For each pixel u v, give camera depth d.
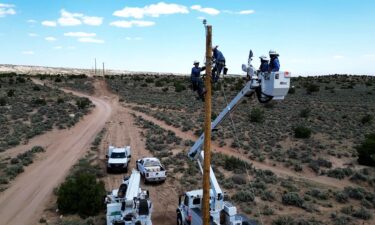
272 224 21.28
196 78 12.40
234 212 16.50
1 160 35.94
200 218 16.67
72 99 93.56
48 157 37.91
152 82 140.38
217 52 11.30
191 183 29.39
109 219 17.95
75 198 22.47
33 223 21.02
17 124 56.66
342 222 21.69
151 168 29.45
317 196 26.80
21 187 27.78
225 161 34.81
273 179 30.53
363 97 100.81
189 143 45.09
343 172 33.28
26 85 115.12
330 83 136.50
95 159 37.31
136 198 17.47
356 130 54.91
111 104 90.19
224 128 55.91
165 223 21.22
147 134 51.66
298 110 78.50
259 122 61.75
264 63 11.84
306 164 36.56
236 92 104.12
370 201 26.44
